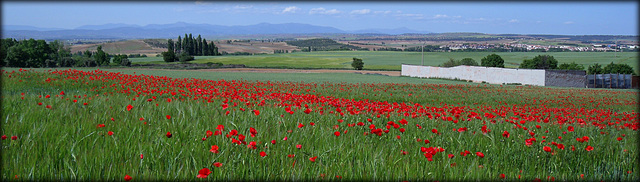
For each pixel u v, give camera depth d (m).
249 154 5.39
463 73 77.25
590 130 10.50
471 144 7.05
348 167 5.06
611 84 67.44
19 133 5.98
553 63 95.56
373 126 7.34
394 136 7.44
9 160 4.64
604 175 5.84
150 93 17.52
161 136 5.87
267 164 5.13
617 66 84.31
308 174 4.82
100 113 8.19
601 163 6.45
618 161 6.55
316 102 13.52
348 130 7.74
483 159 6.18
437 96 32.47
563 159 6.41
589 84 67.88
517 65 124.12
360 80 61.69
